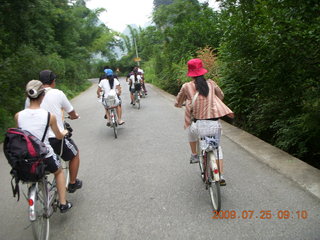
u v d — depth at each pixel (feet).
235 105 26.16
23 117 9.96
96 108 43.27
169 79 58.80
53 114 10.98
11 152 9.07
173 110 35.78
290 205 11.46
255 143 18.97
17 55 47.96
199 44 54.13
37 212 9.63
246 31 17.63
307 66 14.92
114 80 25.52
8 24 46.21
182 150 19.54
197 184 14.19
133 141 22.82
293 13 14.76
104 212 12.21
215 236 10.00
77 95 72.08
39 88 10.07
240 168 15.38
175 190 13.70
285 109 19.63
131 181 15.12
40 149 9.34
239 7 17.71
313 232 9.77
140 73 51.42
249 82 24.36
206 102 11.82
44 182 10.53
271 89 17.94
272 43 14.74
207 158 12.13
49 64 57.57
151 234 10.43
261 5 15.31
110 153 20.22
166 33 62.23
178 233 10.35
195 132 12.58
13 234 11.27
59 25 87.56
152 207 12.30
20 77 42.88
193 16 63.62
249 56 18.79
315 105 14.99
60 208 11.10
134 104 41.34
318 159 18.11
